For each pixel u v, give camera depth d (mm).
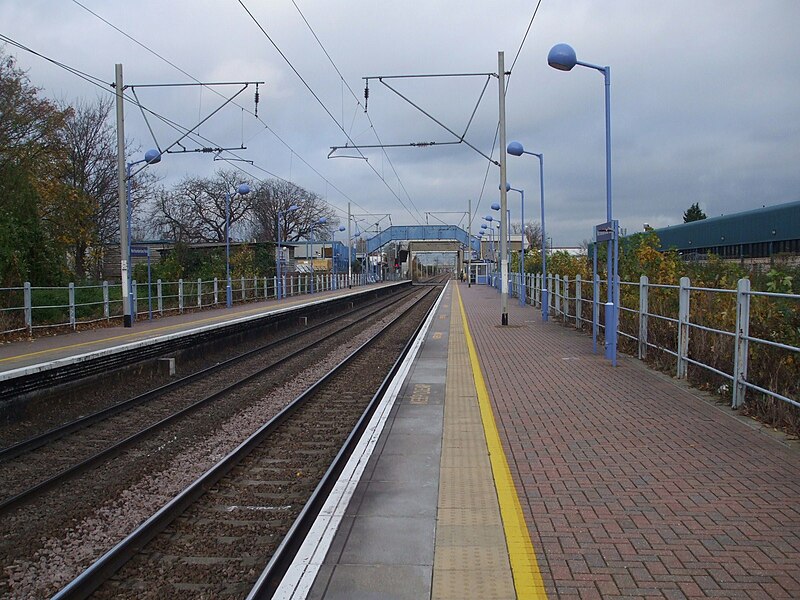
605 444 7223
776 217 28188
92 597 5016
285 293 48188
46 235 24766
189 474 8062
